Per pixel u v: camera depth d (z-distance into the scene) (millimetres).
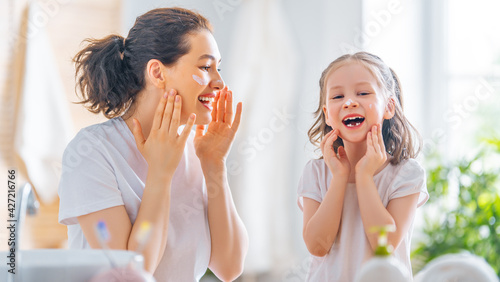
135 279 617
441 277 640
